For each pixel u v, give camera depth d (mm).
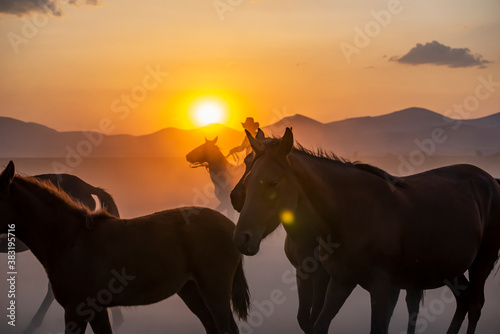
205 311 6109
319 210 5078
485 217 6035
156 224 5762
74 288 5457
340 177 5164
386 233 5133
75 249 5508
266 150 4984
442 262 5492
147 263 5594
